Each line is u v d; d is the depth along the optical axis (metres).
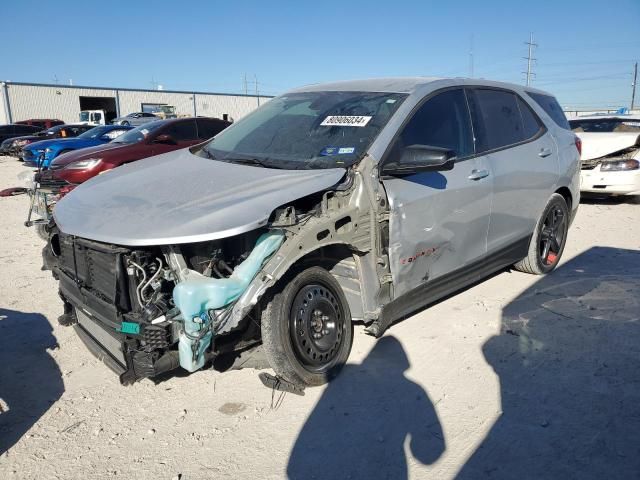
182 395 3.36
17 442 2.92
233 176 3.46
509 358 3.75
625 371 3.56
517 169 4.64
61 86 47.38
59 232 3.59
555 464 2.69
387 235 3.51
